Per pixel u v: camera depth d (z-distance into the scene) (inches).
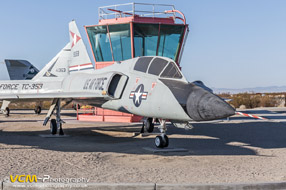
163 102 347.3
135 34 666.8
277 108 1481.3
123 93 428.1
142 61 426.3
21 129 634.2
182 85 348.5
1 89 795.4
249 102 1694.1
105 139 499.5
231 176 253.8
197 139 497.7
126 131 604.4
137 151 382.3
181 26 690.8
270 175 256.7
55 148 400.2
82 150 386.3
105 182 231.8
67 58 791.1
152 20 683.4
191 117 318.3
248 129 642.8
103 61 712.4
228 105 294.7
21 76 1193.4
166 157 343.6
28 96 494.6
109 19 697.0
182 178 246.5
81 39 679.1
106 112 721.6
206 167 291.3
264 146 430.6
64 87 638.5
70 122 733.3
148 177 249.6
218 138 510.9
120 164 304.2
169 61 384.2
